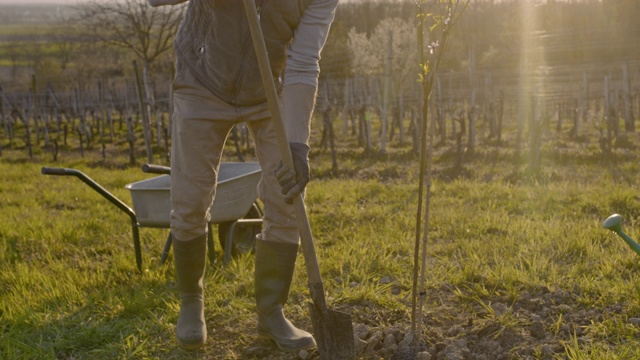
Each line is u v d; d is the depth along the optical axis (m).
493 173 12.37
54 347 3.64
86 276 4.86
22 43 81.81
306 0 2.93
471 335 3.46
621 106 21.88
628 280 4.27
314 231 6.55
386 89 17.02
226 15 2.92
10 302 4.33
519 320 3.58
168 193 4.95
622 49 37.75
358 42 39.81
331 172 14.05
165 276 4.88
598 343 3.25
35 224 7.67
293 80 2.94
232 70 2.98
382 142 16.97
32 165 17.70
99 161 19.14
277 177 2.76
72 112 31.19
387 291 4.21
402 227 6.50
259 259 3.26
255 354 3.37
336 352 2.82
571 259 4.87
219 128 3.12
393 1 44.34
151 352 3.50
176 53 3.13
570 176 11.28
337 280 4.54
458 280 4.30
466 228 6.13
